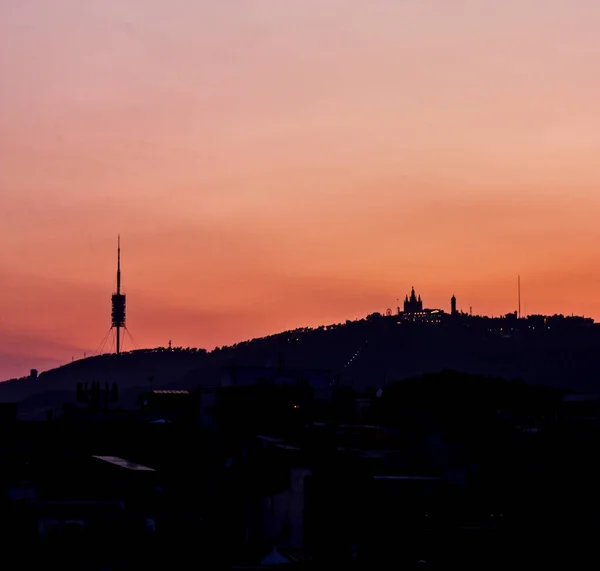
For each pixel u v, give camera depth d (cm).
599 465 14000
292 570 11556
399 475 14512
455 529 12344
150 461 15812
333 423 17675
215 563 11938
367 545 12506
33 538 11831
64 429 16938
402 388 19575
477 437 15925
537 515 13025
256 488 13638
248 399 18288
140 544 12119
